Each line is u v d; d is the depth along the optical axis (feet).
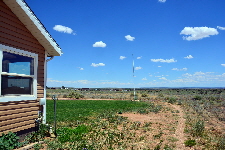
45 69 32.86
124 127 42.14
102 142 30.55
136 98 152.66
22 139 27.84
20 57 28.50
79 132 35.76
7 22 25.86
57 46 33.19
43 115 32.12
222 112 69.05
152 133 36.81
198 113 66.39
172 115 61.21
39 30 29.35
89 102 115.34
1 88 25.14
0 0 24.93
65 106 90.53
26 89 29.40
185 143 29.63
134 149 27.53
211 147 28.37
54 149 26.27
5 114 25.13
